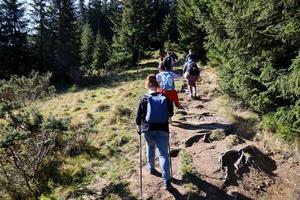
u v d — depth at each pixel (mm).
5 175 4137
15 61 23203
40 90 10742
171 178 3873
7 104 5023
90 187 3943
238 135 4984
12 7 23016
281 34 4379
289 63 4742
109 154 4645
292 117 4406
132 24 20406
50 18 23531
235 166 4094
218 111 6113
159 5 33219
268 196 3795
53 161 4496
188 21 15820
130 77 16641
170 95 5641
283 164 4328
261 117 5273
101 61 25484
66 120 4660
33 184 4145
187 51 17000
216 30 5633
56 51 22719
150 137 3721
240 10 4930
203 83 9234
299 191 3865
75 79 16141
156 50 26000
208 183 3824
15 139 3928
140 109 3625
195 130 5125
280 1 4305
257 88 5234
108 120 5824
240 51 5055
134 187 3816
